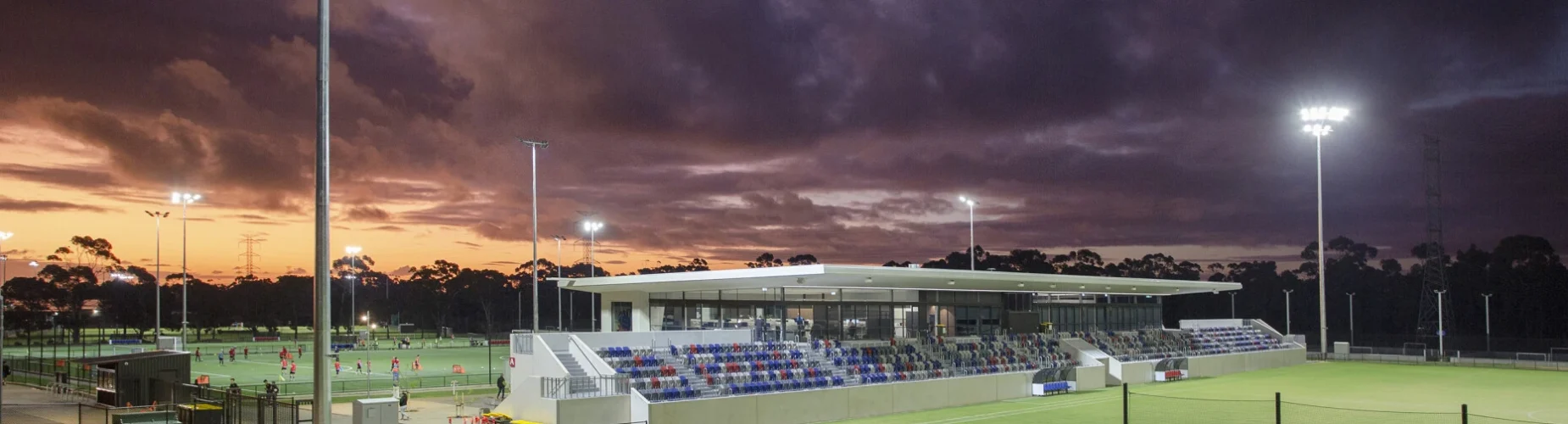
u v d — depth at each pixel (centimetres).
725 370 4859
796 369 5141
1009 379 5716
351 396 5666
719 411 4247
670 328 5391
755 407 4391
